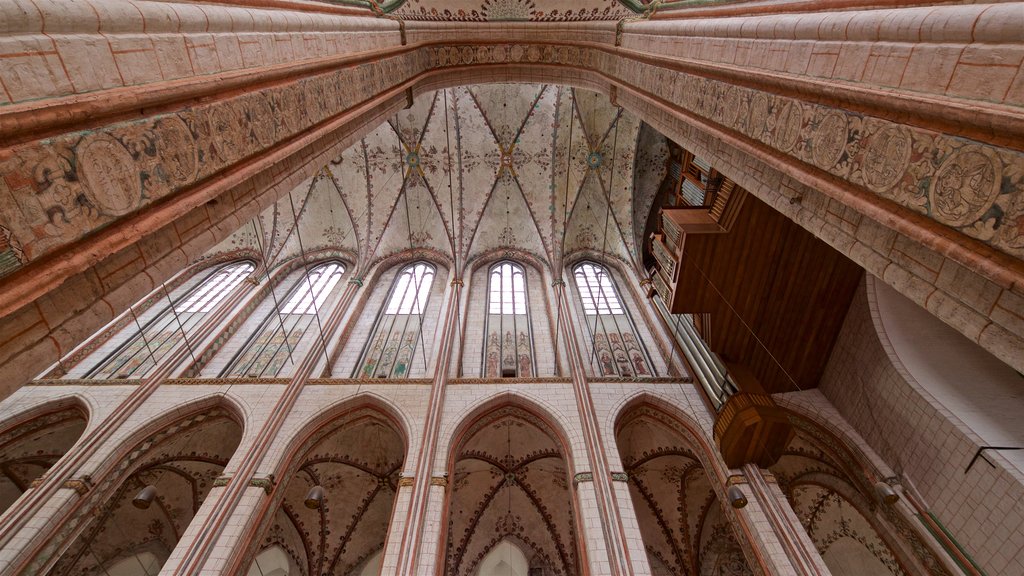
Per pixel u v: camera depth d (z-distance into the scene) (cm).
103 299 371
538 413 1158
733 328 1096
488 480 1372
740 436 914
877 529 1009
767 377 1169
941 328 1016
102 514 1220
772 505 882
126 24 399
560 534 1345
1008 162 309
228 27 536
